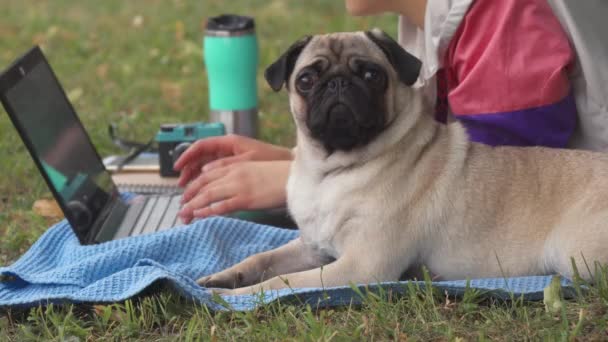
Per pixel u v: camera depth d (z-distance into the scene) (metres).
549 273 6.27
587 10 7.07
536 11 7.15
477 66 7.16
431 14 7.45
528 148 6.61
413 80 6.20
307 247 6.68
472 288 5.83
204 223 7.07
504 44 7.10
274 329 5.52
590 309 5.57
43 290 6.29
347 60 6.23
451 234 6.28
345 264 6.09
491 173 6.41
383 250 6.13
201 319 5.65
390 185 6.21
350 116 6.03
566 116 7.21
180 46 15.41
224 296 5.93
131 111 12.12
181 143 8.56
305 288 5.95
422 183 6.27
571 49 7.22
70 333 5.70
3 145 10.40
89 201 7.38
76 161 7.48
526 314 5.50
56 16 17.62
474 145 6.57
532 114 7.07
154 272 6.00
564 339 5.15
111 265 6.48
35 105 7.09
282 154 8.09
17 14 18.03
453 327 5.48
